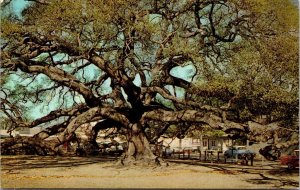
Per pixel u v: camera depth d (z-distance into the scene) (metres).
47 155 45.62
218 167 34.97
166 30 31.33
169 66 35.03
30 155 46.81
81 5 27.55
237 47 33.12
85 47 29.52
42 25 29.14
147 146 35.41
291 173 30.98
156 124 42.94
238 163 39.47
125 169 32.81
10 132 37.97
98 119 36.53
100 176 28.75
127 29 29.45
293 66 27.81
